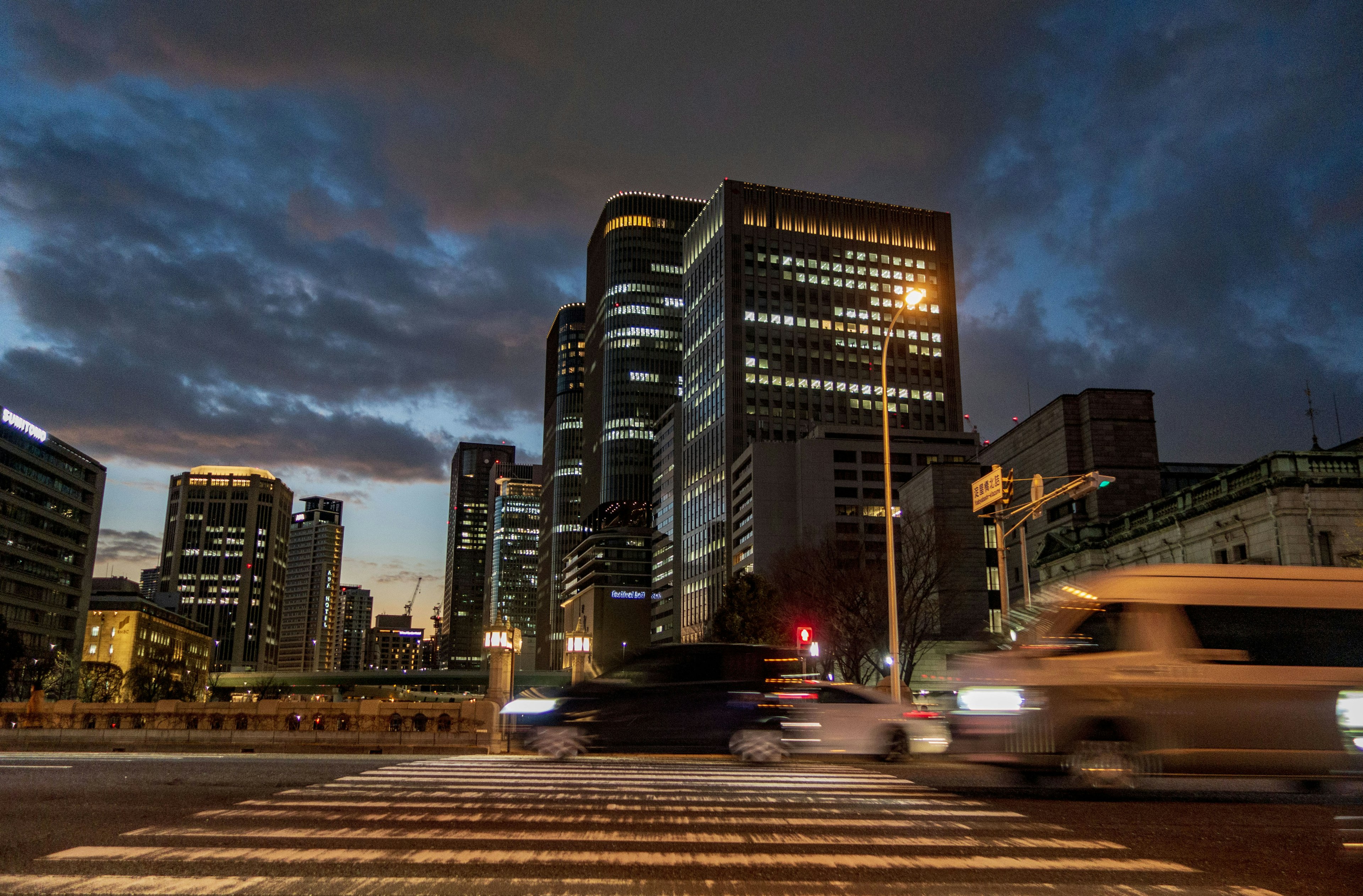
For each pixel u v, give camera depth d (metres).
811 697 17.33
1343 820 10.31
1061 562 67.00
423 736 23.69
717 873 7.46
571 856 8.07
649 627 175.50
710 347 153.88
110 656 163.00
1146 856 8.34
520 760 17.50
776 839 8.93
